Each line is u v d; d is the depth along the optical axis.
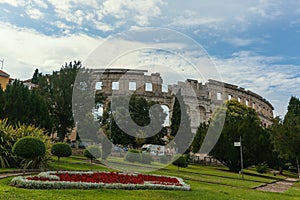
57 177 7.94
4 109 17.77
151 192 7.39
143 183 8.18
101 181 7.92
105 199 6.04
